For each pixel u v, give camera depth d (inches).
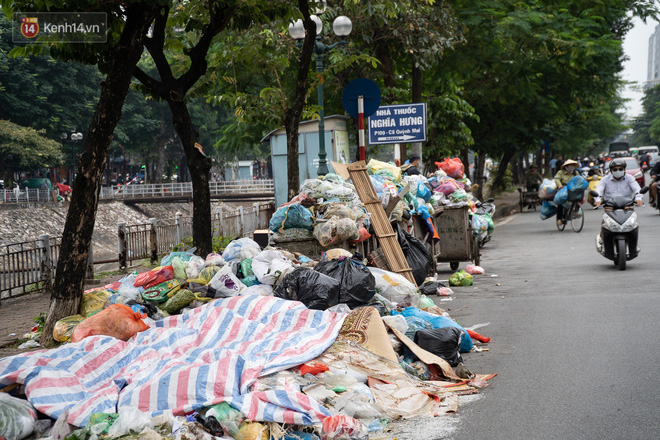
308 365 204.5
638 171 1409.9
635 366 227.1
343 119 766.5
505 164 1541.6
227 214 714.2
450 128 920.9
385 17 659.4
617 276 421.7
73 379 195.8
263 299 252.8
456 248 480.1
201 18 394.0
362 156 479.8
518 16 799.1
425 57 718.5
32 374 195.6
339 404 185.0
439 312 305.6
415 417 189.9
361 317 235.8
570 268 472.4
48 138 2161.7
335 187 365.7
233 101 543.2
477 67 862.5
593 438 168.1
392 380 208.8
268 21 416.2
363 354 219.6
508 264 520.1
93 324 240.5
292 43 590.6
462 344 259.3
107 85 272.4
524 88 956.0
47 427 179.3
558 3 916.6
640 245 568.4
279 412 171.8
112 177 3344.0
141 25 271.9
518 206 1273.4
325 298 260.8
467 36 792.3
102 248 1486.2
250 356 205.6
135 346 223.3
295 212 339.6
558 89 1098.7
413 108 579.2
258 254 291.4
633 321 293.7
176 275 283.4
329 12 634.8
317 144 737.6
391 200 384.2
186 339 231.5
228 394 180.4
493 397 205.0
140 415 170.2
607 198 462.6
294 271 269.3
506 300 364.8
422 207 442.6
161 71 362.9
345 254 308.2
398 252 360.2
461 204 475.5
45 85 2033.7
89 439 163.8
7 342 298.4
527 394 205.6
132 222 2005.4
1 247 443.5
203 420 167.6
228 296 271.3
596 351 249.3
